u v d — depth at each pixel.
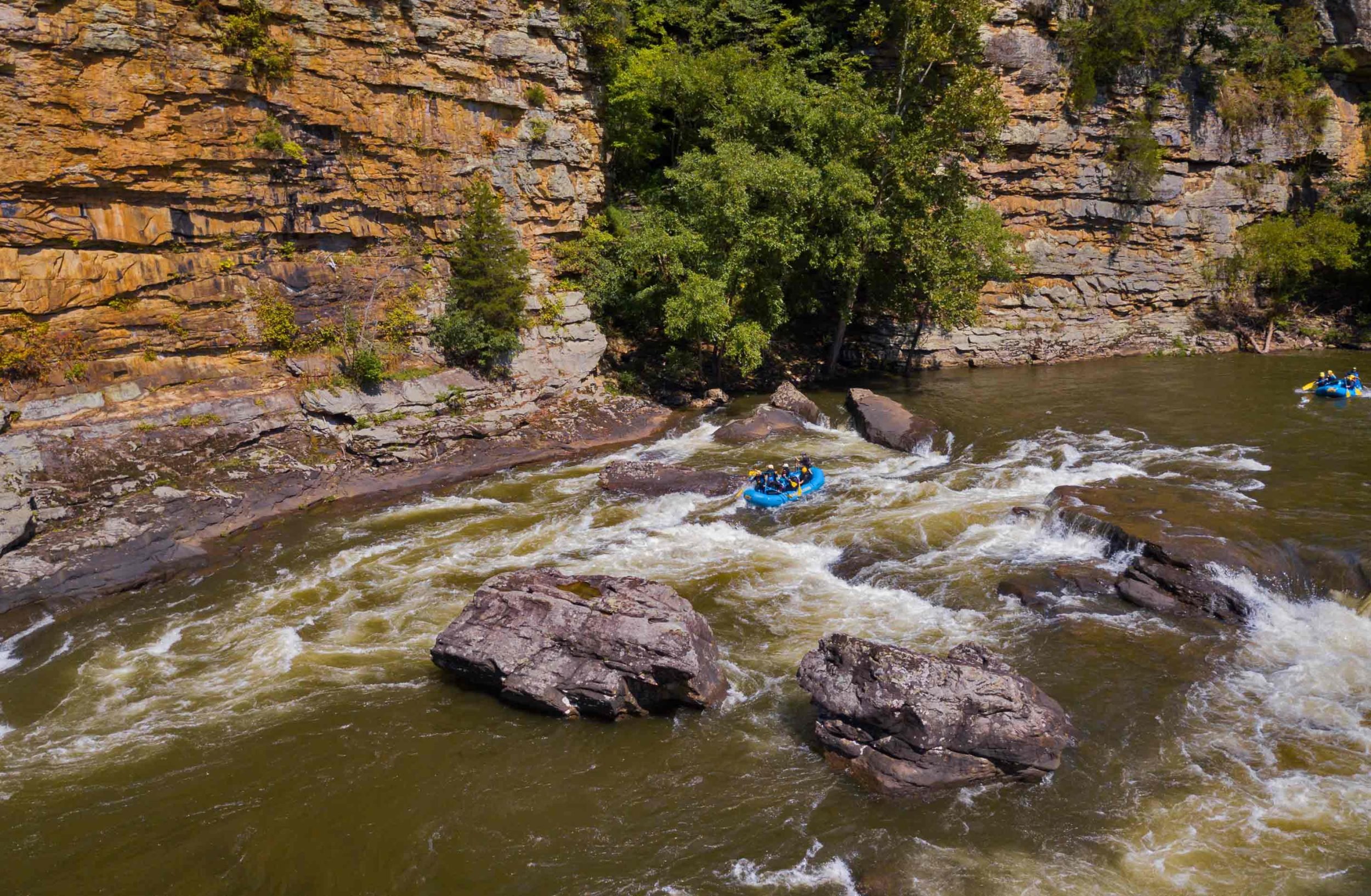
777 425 31.20
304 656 17.38
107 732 15.02
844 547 21.33
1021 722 13.04
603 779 13.50
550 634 15.48
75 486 22.06
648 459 28.73
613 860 11.83
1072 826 12.06
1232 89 45.25
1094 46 42.38
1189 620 17.11
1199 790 12.58
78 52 23.38
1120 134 43.50
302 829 12.59
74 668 17.12
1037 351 43.28
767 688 15.69
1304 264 44.00
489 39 31.84
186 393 26.00
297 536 23.34
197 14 25.38
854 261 34.31
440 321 31.08
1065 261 44.34
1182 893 10.82
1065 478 24.55
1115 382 37.56
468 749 14.30
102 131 24.16
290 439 26.39
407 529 23.67
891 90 36.53
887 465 27.36
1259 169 46.28
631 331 38.97
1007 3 40.66
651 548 21.92
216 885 11.64
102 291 24.91
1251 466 24.84
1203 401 33.38
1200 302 46.47
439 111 31.12
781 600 18.95
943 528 21.89
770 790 13.11
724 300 32.62
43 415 23.33
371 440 27.12
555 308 33.75
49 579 19.83
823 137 35.00
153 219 25.70
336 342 29.27
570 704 14.98
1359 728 13.73
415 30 29.94
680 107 38.62
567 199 35.12
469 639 15.85
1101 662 15.79
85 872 11.91
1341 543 18.55
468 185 32.28
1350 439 27.34
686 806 12.85
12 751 14.55
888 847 11.84
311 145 28.50
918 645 16.69
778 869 11.55
